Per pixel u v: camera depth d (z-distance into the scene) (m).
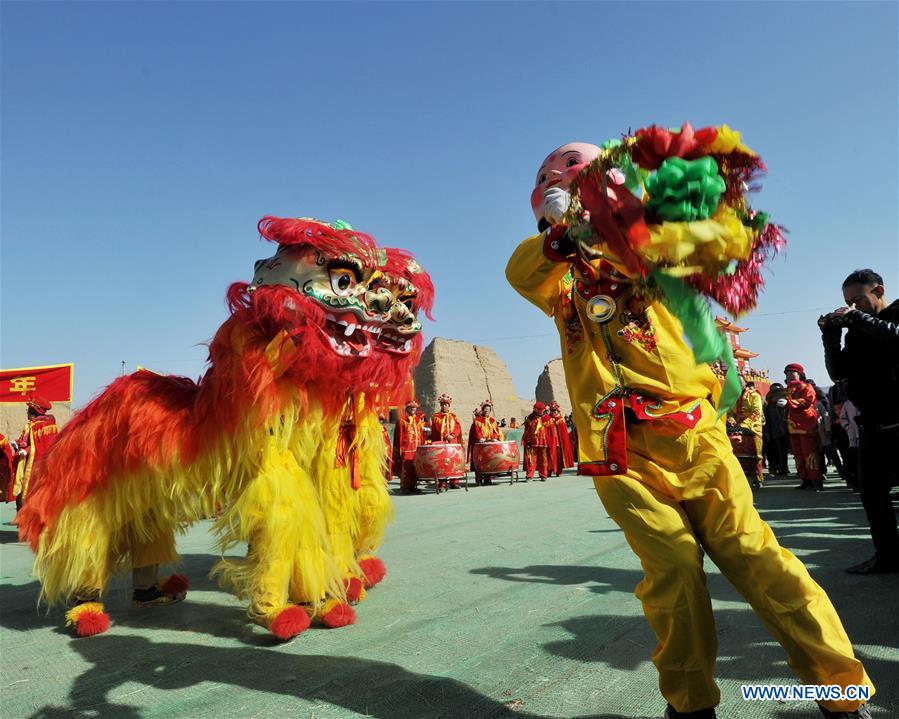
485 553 5.79
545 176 2.35
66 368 11.74
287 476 3.54
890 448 4.23
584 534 6.66
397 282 3.94
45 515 3.90
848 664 2.00
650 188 1.85
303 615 3.41
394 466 14.74
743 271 1.98
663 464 2.14
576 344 2.27
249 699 2.73
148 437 3.69
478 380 61.94
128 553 4.23
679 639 2.02
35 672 3.20
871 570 4.34
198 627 3.87
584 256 2.12
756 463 11.12
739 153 1.95
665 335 2.16
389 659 3.12
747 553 2.08
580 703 2.52
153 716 2.61
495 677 2.83
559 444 17.52
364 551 4.51
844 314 3.99
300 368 3.59
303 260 3.62
